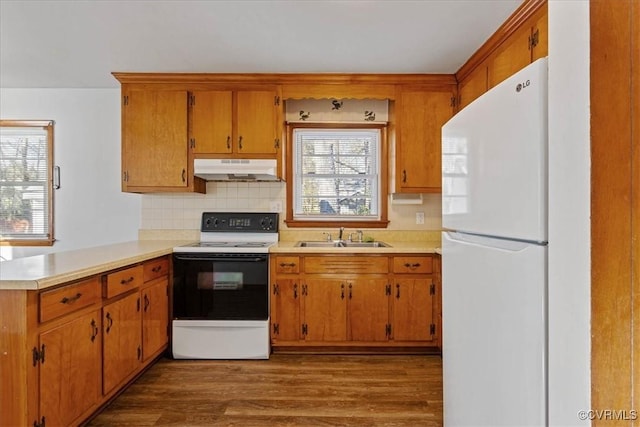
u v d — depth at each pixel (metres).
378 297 2.86
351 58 2.75
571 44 0.83
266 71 2.99
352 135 3.51
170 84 3.07
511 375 1.03
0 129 3.45
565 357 0.85
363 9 2.09
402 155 3.10
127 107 3.08
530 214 0.96
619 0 0.72
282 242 3.35
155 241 3.33
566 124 0.85
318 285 2.86
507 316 1.05
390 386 2.38
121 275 2.13
